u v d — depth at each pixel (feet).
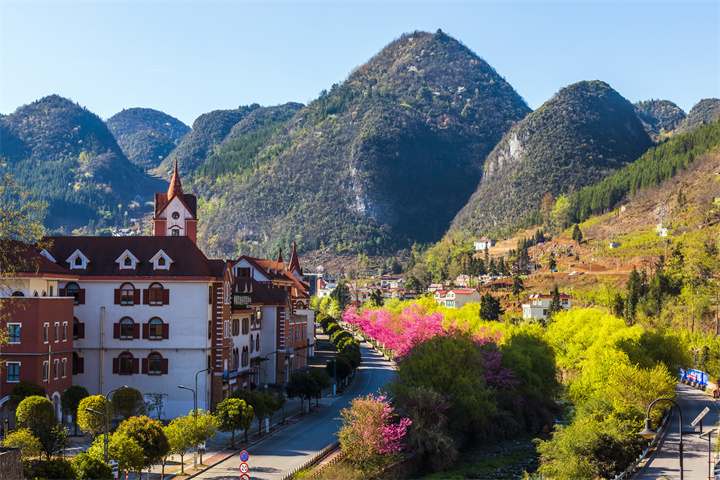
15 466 153.69
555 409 391.65
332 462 224.94
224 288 302.04
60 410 265.95
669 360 419.13
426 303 643.86
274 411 311.06
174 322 289.53
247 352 354.13
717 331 604.49
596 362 362.33
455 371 312.50
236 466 224.33
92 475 171.63
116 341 289.33
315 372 340.39
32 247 287.89
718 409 376.27
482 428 318.65
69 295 289.94
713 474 232.32
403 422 270.26
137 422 200.54
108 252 297.94
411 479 261.44
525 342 418.92
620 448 242.78
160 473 215.31
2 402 243.19
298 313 456.04
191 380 288.30
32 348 252.01
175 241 301.63
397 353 443.73
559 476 239.30
